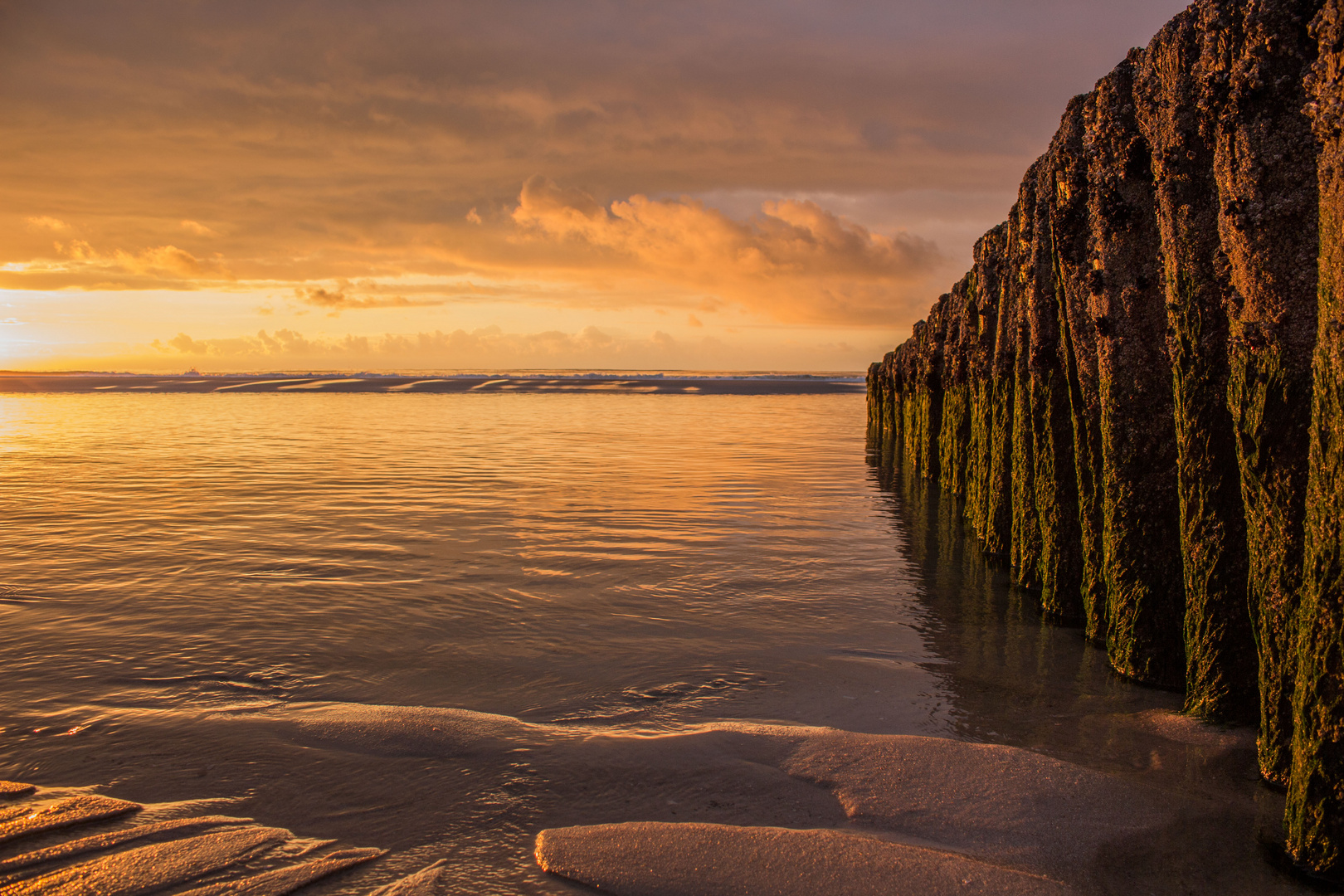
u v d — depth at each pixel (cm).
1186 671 450
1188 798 362
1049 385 641
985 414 915
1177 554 489
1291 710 360
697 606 668
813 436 2431
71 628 592
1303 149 325
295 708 457
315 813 347
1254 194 337
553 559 813
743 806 354
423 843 326
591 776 379
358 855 317
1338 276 287
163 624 603
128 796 360
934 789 366
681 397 5491
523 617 629
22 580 720
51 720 437
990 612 663
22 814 343
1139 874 310
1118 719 448
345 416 3170
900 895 291
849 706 472
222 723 434
